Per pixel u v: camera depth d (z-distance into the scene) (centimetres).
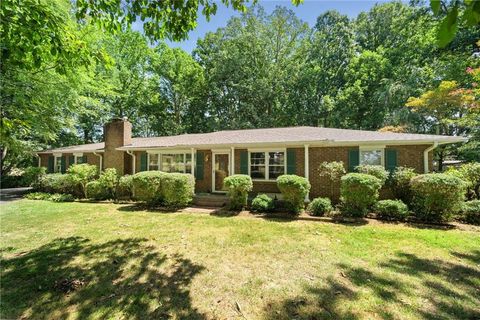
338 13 2511
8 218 828
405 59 2012
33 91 729
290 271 421
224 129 2506
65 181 1333
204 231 667
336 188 1041
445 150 1523
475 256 482
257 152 1220
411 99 1551
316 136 1062
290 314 305
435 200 724
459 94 1284
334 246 542
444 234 619
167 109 2822
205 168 1310
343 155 1045
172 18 371
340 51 2453
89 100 1250
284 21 2483
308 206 872
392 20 2267
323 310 312
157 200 1055
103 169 1562
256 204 909
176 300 335
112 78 1892
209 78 2620
